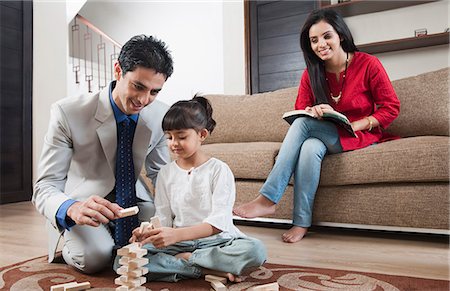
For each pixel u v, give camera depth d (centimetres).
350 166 176
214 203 117
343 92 192
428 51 305
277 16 353
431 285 107
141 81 108
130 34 632
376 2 307
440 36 279
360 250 152
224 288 104
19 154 362
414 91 209
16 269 128
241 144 223
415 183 169
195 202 122
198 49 591
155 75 108
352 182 177
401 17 318
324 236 181
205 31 582
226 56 377
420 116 203
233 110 266
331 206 184
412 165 165
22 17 368
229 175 123
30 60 374
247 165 202
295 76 346
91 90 456
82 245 119
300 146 178
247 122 258
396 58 316
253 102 264
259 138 254
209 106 135
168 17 600
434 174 162
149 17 604
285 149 176
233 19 373
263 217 202
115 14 614
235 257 110
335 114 166
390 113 182
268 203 174
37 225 217
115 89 123
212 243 120
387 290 103
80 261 119
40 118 375
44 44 381
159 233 103
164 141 144
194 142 121
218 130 264
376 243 165
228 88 377
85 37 586
